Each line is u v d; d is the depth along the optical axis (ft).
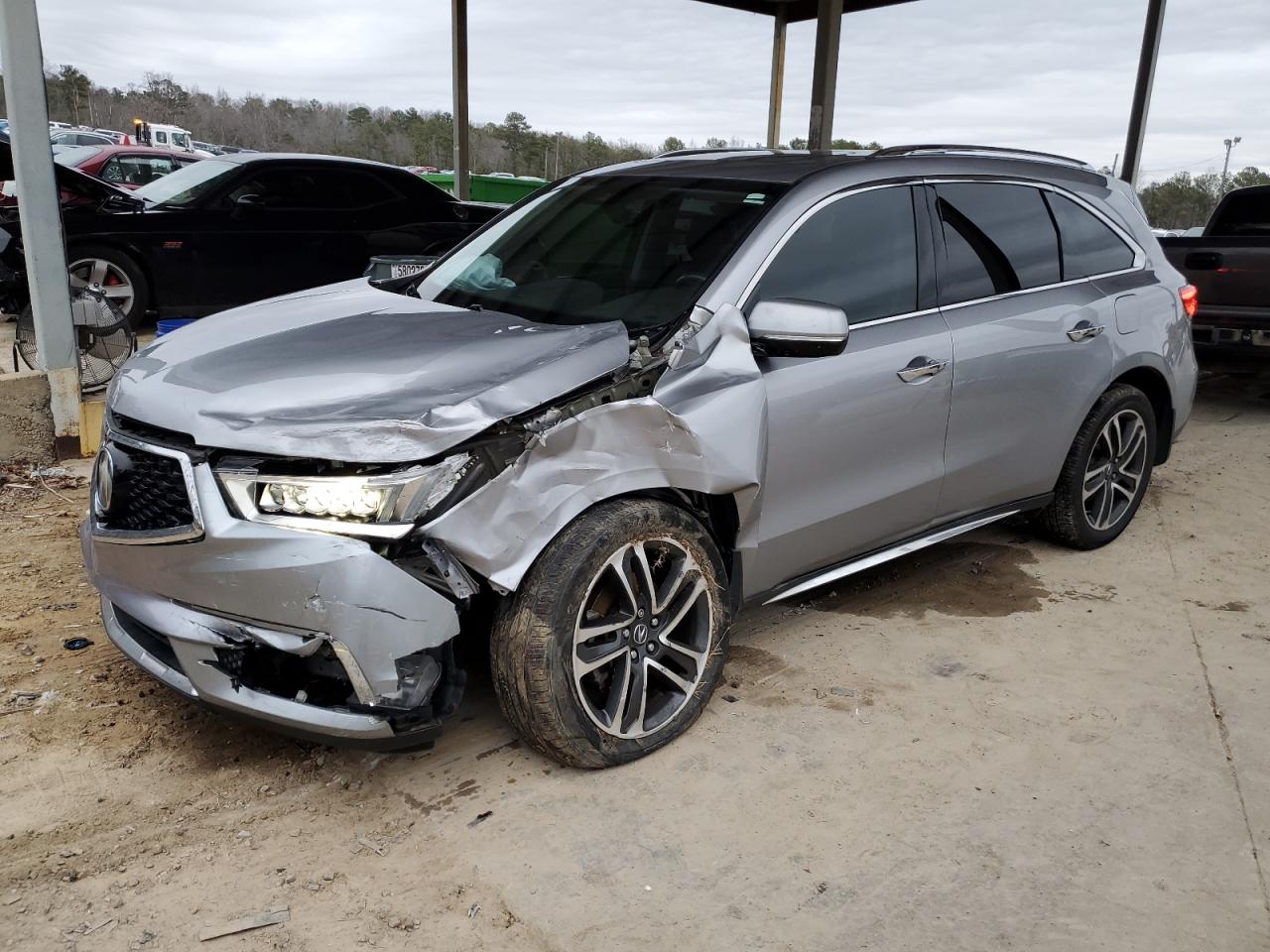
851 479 11.75
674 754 10.31
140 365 10.26
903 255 12.34
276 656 8.83
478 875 8.47
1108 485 15.96
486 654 11.38
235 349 10.18
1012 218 13.91
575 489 9.07
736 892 8.38
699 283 10.73
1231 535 17.30
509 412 8.77
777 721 11.00
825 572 12.26
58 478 17.79
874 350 11.66
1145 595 14.69
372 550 8.29
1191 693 11.91
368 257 32.42
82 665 11.53
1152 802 9.79
